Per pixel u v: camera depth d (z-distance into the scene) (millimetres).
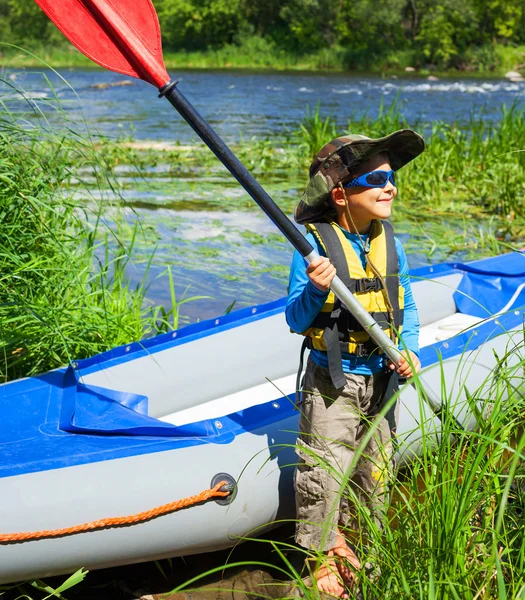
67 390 2689
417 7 35750
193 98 17625
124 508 2137
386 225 2338
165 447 2301
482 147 7949
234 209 6844
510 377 2232
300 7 36250
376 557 1979
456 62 34062
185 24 36875
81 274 3615
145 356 2945
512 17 35875
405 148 2293
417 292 3771
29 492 2078
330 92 20359
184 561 2420
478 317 3822
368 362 2268
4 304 3072
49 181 3555
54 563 2088
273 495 2367
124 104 15133
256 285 4969
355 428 2287
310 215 2342
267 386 3182
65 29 2365
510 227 6109
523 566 1879
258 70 31156
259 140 10492
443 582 1742
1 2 28781
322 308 2217
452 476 1998
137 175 7977
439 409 2322
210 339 3105
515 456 1558
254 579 2338
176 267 5227
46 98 3533
